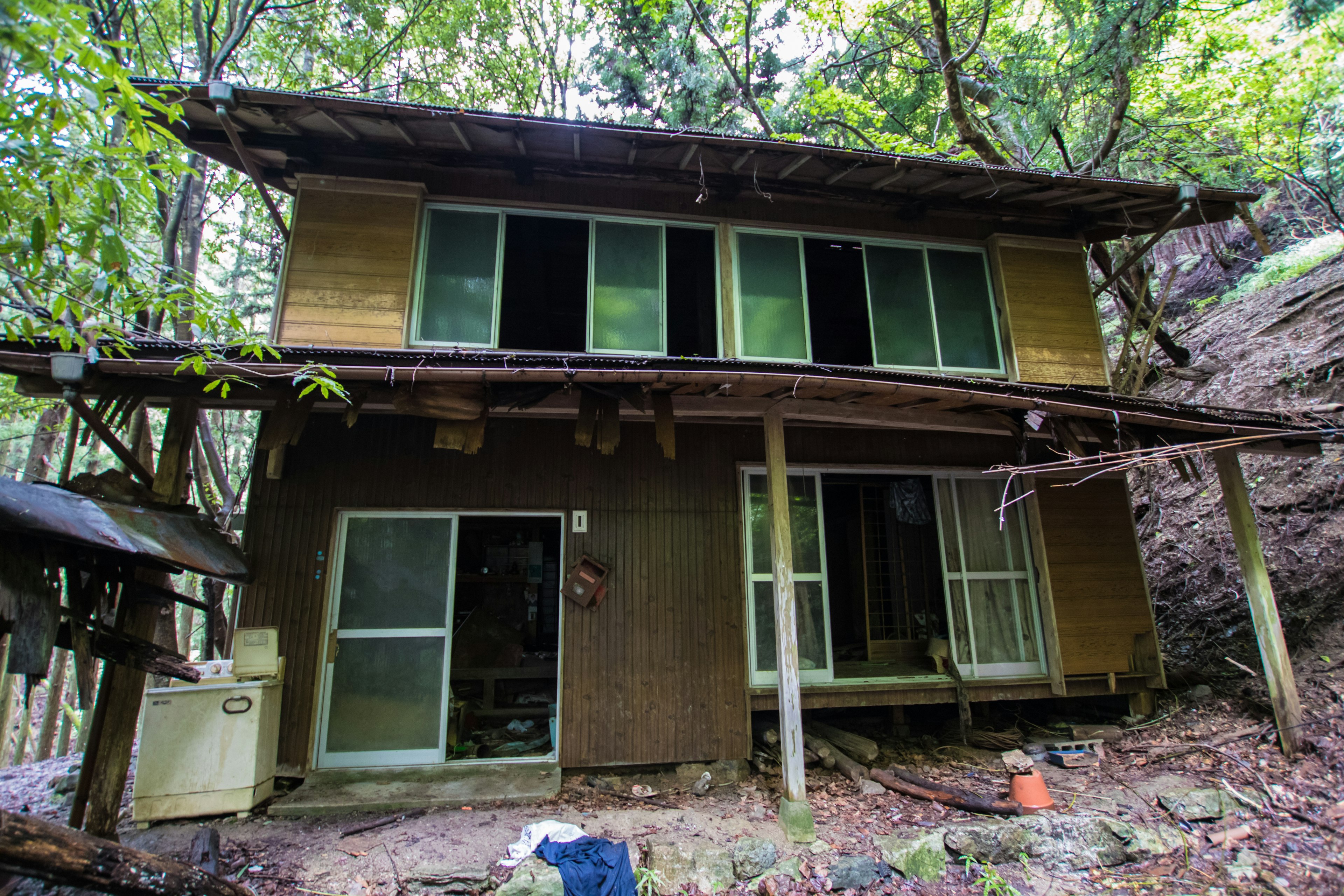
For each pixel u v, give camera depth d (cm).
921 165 548
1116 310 1207
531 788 479
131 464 401
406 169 552
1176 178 936
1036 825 433
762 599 571
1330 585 621
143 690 398
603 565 545
